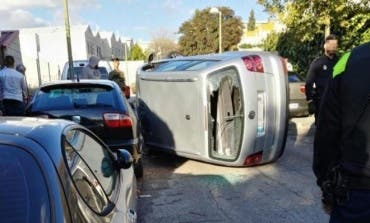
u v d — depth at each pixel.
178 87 6.70
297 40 14.43
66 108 5.86
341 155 2.28
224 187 5.88
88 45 46.22
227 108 6.46
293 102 11.66
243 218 4.75
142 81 7.48
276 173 6.49
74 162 2.42
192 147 6.71
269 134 6.52
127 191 3.30
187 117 6.66
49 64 28.94
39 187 1.97
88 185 2.44
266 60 6.45
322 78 7.04
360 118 2.14
